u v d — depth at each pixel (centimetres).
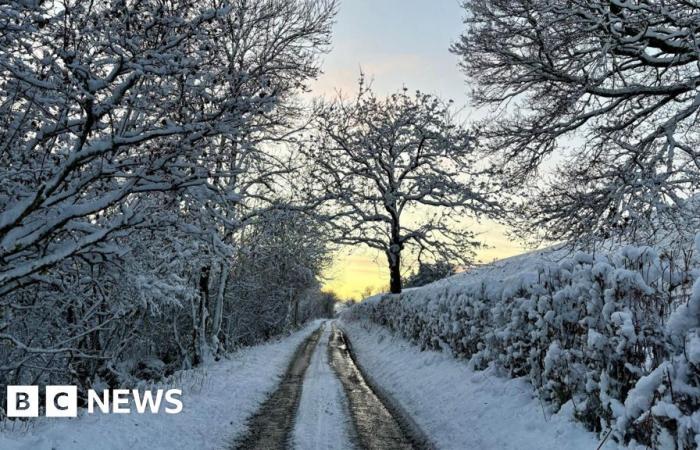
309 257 2811
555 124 1336
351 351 2530
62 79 656
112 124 703
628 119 1229
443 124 2267
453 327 1255
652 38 1112
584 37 1191
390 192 2484
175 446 740
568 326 705
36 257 774
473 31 1425
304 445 793
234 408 1038
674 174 1019
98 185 797
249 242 1986
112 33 633
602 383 554
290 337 3772
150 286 870
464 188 2144
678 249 834
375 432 870
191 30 658
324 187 2094
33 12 612
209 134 720
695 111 1114
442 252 2438
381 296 2991
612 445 505
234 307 2852
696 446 398
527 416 719
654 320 505
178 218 794
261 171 1338
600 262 622
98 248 755
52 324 1076
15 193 712
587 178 1157
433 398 1031
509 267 1939
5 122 675
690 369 429
